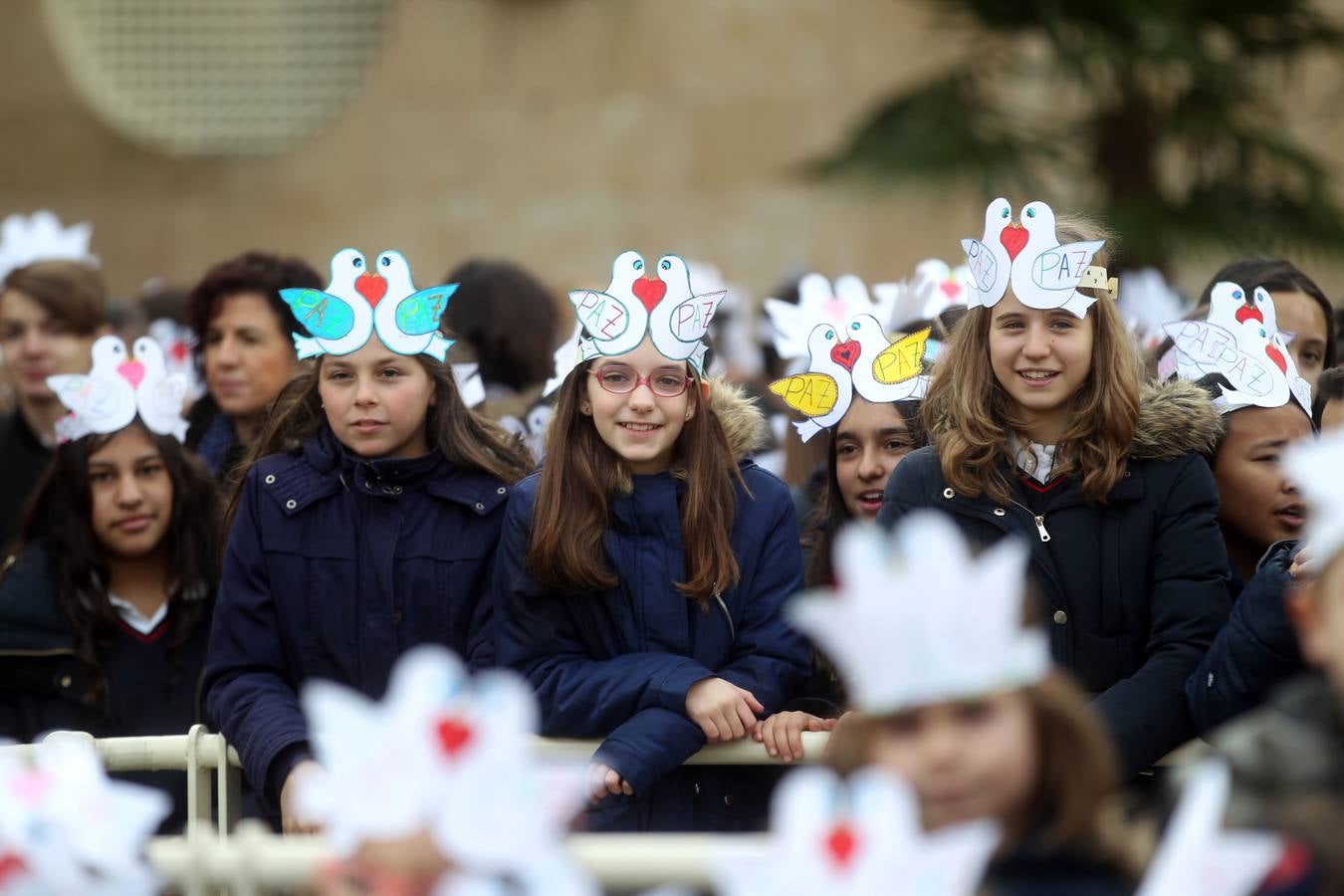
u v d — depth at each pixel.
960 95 30.38
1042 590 9.71
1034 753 6.06
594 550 9.90
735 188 36.88
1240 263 12.89
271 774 9.67
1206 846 5.44
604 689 9.65
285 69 39.06
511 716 5.48
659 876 6.48
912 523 5.64
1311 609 6.14
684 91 37.16
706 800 9.98
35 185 39.62
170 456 12.00
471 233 38.16
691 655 9.95
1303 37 29.89
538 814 5.47
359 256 10.66
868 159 29.92
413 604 10.45
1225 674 8.92
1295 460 5.89
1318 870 6.05
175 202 39.28
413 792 5.44
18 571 11.66
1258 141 28.92
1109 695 9.31
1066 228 10.16
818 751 9.48
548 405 14.46
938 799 5.84
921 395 11.59
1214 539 9.73
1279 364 10.81
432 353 10.68
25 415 15.58
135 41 39.81
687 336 10.04
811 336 11.83
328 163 38.88
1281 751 6.28
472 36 38.19
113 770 9.86
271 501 10.60
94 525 11.80
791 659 10.06
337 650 10.39
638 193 37.41
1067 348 9.75
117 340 12.06
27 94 39.72
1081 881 6.05
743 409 10.79
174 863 6.71
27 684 11.50
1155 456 9.84
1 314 15.48
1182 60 28.28
